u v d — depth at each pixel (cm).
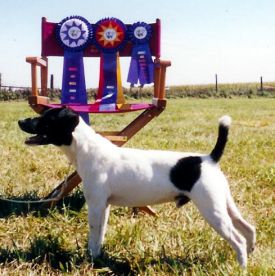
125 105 206
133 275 150
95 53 221
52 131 156
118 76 214
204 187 141
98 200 153
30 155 312
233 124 604
